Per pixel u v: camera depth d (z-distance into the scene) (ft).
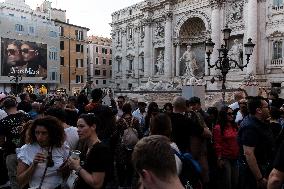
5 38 177.78
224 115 30.42
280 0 131.85
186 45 174.19
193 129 22.59
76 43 229.66
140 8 194.29
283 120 34.06
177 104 25.53
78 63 231.71
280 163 14.89
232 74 143.02
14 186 25.09
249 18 136.67
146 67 190.39
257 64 137.69
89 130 18.69
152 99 130.82
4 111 34.19
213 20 151.33
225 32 65.51
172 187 9.06
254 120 23.16
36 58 193.67
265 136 22.74
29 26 190.49
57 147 19.24
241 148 29.91
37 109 39.34
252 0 135.85
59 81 211.00
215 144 30.01
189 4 165.78
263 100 23.73
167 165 9.12
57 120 19.51
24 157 18.93
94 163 17.42
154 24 187.73
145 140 9.66
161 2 178.70
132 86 206.18
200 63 169.07
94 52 273.33
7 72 177.68
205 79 150.71
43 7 224.12
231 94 107.76
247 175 25.18
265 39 136.67
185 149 22.36
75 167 17.74
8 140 25.72
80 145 23.22
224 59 65.67
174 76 175.42
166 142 9.55
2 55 176.24
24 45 187.01
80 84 232.53
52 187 18.66
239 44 143.43
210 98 111.14
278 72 132.57
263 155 22.72
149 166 9.15
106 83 285.84
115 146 28.30
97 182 17.24
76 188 18.16
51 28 204.95
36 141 19.33
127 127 30.96
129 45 209.77
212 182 28.89
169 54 175.94
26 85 187.73
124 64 214.28
